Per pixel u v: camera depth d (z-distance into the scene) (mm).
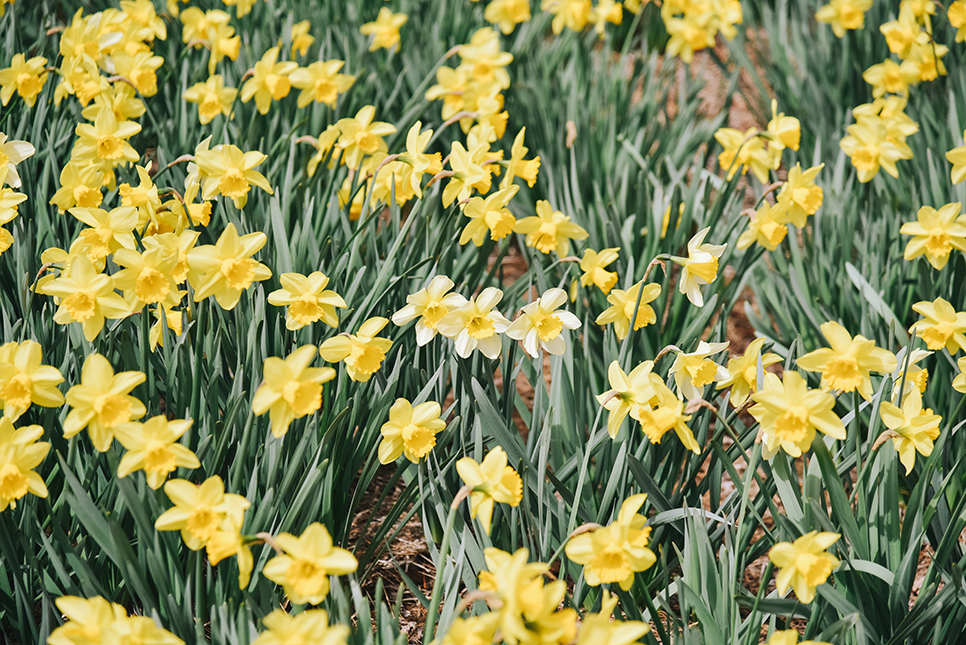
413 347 2543
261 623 2268
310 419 2379
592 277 2518
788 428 2238
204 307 2354
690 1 3818
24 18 3416
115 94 2789
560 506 2328
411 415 2314
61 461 2223
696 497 2436
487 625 2107
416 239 2600
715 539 2389
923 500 2367
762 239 2686
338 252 2623
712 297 2631
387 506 2635
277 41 3174
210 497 2182
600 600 2389
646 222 2893
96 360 2195
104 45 2797
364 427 2434
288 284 2328
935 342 2383
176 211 2498
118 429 2189
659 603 2355
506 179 2670
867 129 2850
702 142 3238
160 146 2789
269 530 2312
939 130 3039
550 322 2363
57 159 2770
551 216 2592
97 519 2242
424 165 2592
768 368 2717
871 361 2293
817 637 2320
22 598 2281
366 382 2436
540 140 3129
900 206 3051
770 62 3893
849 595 2316
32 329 2422
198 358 2350
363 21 3697
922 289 2684
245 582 2188
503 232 2531
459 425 2451
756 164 2861
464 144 3086
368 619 2203
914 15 3178
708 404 2266
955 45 3393
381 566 2520
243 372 2404
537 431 2447
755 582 2549
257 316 2406
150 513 2279
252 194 2707
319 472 2270
